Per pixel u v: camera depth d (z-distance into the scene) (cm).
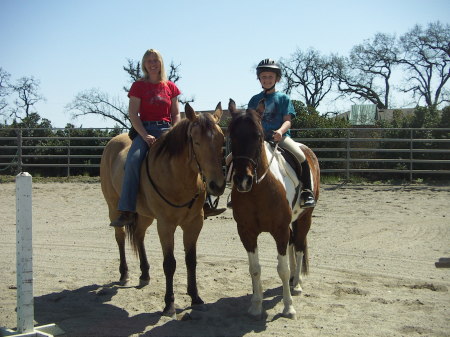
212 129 425
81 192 1473
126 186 508
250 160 424
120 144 597
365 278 604
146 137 513
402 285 573
